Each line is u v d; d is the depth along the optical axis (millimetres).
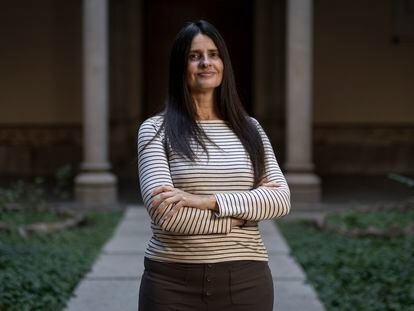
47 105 16016
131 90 16000
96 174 11680
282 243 8156
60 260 6785
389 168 16141
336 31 16031
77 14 15898
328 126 16141
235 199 2439
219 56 2641
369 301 5383
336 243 7984
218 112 2668
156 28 16500
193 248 2439
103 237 8516
